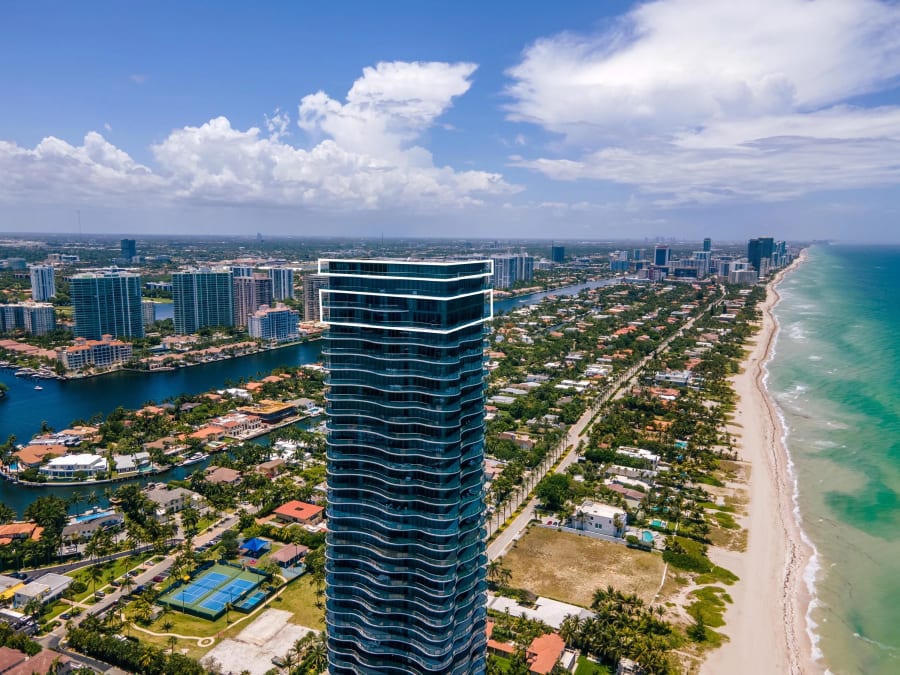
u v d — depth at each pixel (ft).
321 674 565.12
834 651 602.85
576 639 599.16
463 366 483.51
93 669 570.05
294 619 645.10
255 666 573.33
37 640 609.42
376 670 488.02
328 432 492.13
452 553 474.49
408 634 482.28
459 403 476.54
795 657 593.01
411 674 476.54
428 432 468.34
